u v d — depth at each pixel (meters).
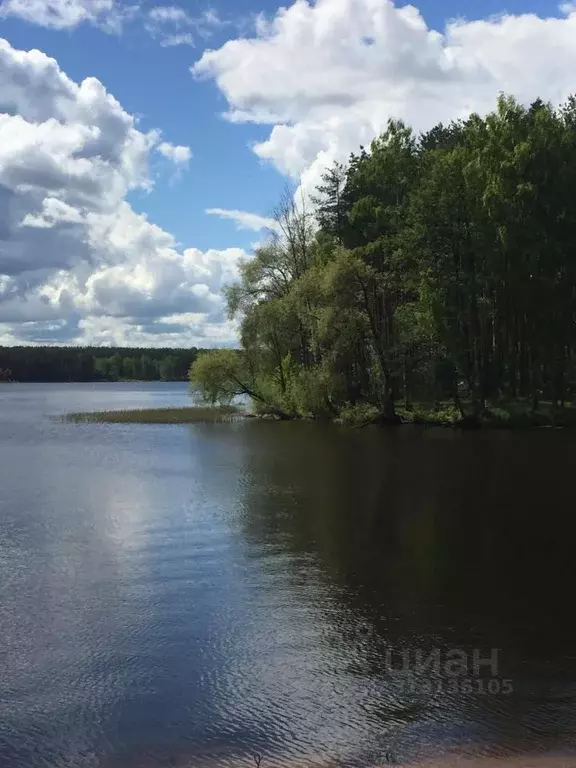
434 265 50.47
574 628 11.67
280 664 10.37
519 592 13.48
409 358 50.53
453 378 51.94
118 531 18.73
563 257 49.03
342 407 54.44
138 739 8.34
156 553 16.52
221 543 17.31
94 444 40.31
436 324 48.91
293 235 62.62
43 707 9.16
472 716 8.70
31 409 75.19
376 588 13.77
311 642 11.16
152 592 13.70
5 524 19.66
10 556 16.36
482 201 48.09
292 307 54.44
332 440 41.06
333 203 63.97
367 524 19.14
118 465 31.36
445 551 16.38
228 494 23.81
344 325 49.72
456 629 11.65
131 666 10.38
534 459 32.06
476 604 12.84
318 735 8.34
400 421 50.94
